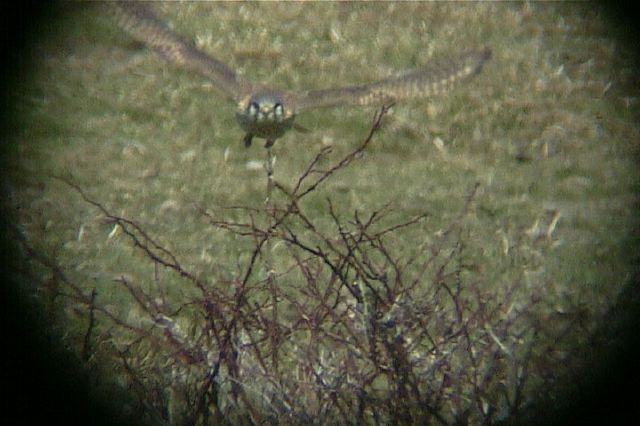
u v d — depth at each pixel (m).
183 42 9.16
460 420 8.23
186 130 17.47
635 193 15.98
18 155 16.58
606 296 12.10
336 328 9.43
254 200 15.27
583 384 9.29
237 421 8.42
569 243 14.12
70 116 17.84
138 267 13.07
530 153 16.97
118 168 16.31
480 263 13.00
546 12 22.22
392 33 21.14
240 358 8.54
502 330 8.97
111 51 20.17
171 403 8.81
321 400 8.33
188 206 15.07
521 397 8.57
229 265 12.94
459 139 17.20
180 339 9.16
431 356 8.70
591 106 18.67
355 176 15.95
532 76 19.53
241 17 21.66
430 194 15.46
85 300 9.45
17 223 14.31
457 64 8.49
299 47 20.47
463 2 22.59
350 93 9.07
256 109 9.63
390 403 8.22
